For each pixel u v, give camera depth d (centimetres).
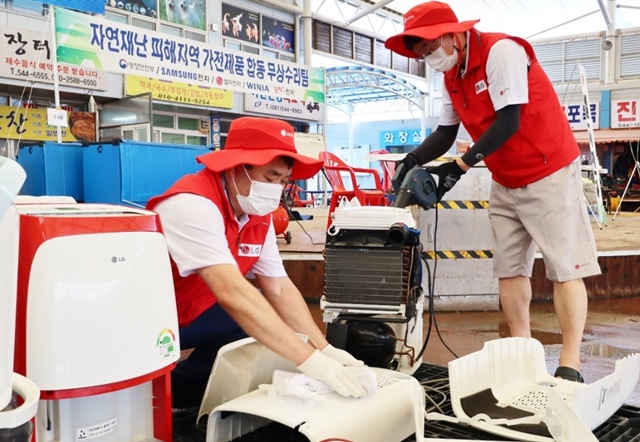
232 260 138
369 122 2134
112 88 832
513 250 209
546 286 433
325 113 1123
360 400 129
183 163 363
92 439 108
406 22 192
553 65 1616
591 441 113
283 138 142
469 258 379
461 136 1574
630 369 156
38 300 99
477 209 376
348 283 185
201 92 964
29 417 82
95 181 345
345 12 1507
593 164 805
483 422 143
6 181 76
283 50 1315
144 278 108
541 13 1526
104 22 700
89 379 100
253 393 134
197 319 174
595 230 712
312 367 132
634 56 1521
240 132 142
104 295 102
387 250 182
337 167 492
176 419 152
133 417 117
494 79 186
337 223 189
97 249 103
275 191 146
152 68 757
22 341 100
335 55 1493
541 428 138
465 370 156
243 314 132
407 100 1978
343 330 182
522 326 216
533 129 190
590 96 1538
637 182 1515
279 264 175
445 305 382
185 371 184
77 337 99
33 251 100
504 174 201
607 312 397
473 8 1489
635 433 146
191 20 1098
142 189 340
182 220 138
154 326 109
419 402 136
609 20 1449
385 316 187
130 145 333
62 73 763
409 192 191
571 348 186
